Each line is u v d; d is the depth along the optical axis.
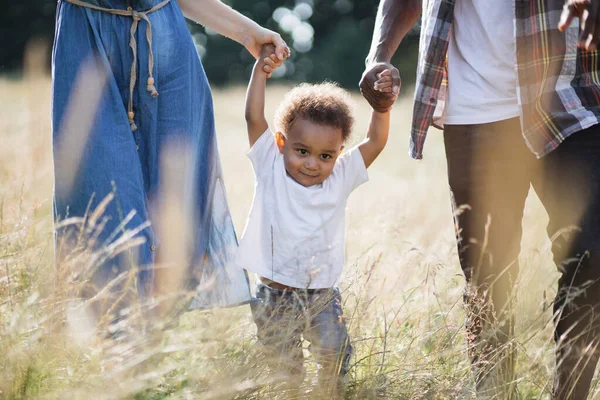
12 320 3.53
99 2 4.02
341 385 3.75
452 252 5.36
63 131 4.00
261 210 4.15
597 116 3.57
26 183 5.99
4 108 12.14
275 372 3.62
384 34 4.22
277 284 4.15
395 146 15.11
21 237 4.65
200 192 4.41
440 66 3.93
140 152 4.19
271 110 19.05
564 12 3.47
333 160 4.11
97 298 3.71
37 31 46.16
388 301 4.70
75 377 3.45
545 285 4.98
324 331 3.93
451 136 3.96
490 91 3.80
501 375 3.79
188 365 3.70
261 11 57.59
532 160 3.80
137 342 3.56
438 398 3.77
